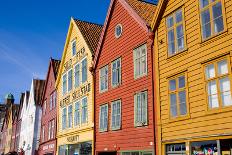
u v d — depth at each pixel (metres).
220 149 13.16
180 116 15.32
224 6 13.66
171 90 16.19
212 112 13.58
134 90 19.14
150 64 18.00
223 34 13.56
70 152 27.81
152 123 17.22
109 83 22.03
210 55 14.09
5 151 65.56
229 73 13.04
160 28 17.52
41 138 38.41
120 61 20.97
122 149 19.53
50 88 36.56
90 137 23.70
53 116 33.75
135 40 19.62
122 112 20.05
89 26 29.22
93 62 24.27
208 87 14.04
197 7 15.12
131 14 20.17
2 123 79.88
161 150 16.28
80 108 26.41
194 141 14.41
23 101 58.31
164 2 17.28
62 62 31.88
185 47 15.52
